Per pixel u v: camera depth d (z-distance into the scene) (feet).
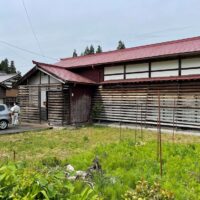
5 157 27.37
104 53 69.97
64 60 76.07
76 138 40.09
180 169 21.08
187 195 15.81
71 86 56.24
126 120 55.06
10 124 57.11
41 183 8.83
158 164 22.40
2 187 8.54
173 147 28.48
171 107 44.80
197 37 55.72
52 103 56.70
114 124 56.39
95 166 20.97
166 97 48.93
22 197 8.27
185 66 47.75
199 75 44.98
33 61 58.70
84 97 59.26
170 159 23.89
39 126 53.72
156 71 51.80
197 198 15.58
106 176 18.57
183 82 46.80
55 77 54.54
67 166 22.02
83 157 25.40
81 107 58.44
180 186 17.37
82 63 64.23
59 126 53.57
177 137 40.75
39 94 59.11
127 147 29.22
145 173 19.81
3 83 87.81
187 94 46.14
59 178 9.89
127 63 55.93
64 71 61.46
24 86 62.44
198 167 21.45
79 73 64.80
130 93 54.65
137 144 30.94
